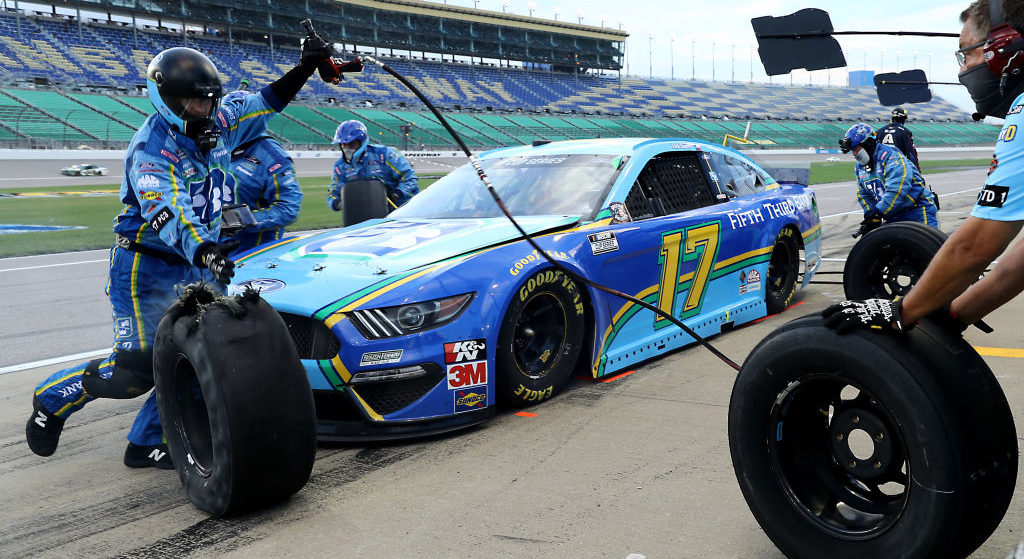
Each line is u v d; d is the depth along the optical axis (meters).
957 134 80.44
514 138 54.50
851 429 1.82
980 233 1.47
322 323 2.83
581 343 3.39
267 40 58.16
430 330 2.86
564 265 3.25
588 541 2.06
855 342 1.68
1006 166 1.45
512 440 2.86
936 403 1.57
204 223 2.55
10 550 2.11
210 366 2.13
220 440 2.15
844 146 5.49
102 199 18.94
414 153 42.72
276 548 2.09
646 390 3.41
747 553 1.98
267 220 4.05
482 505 2.31
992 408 1.62
